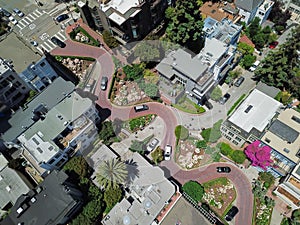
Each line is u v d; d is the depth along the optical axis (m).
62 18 87.19
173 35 72.69
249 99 63.56
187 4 68.62
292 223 55.50
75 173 59.19
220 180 62.16
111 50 80.50
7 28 87.81
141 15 72.81
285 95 67.31
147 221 55.16
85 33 84.19
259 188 59.94
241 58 76.06
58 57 80.62
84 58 79.75
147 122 69.88
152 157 65.44
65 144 59.41
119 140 67.88
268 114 61.19
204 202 60.16
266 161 57.47
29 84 71.06
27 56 67.75
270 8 78.81
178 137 67.38
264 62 70.25
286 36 81.38
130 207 56.59
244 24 80.50
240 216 58.53
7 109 70.44
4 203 58.34
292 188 54.28
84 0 77.00
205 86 65.69
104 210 58.56
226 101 71.44
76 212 56.78
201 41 75.12
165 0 77.25
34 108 64.44
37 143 58.22
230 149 63.84
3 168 62.12
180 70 65.06
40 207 52.00
